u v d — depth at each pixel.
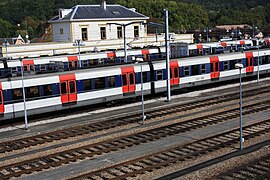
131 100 31.77
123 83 30.45
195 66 35.19
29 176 16.31
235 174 15.38
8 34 126.50
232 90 35.16
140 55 47.22
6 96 25.11
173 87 33.62
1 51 49.12
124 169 16.58
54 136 22.12
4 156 19.11
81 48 56.00
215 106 28.59
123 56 46.00
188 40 69.81
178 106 28.75
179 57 35.41
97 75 29.02
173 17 109.00
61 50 53.94
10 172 16.88
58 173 16.52
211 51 55.38
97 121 25.06
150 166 16.61
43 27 124.25
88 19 58.94
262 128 22.39
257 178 14.91
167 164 16.97
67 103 27.73
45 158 18.33
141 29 64.31
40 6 147.50
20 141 21.45
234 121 24.12
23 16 146.50
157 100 31.45
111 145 20.05
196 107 28.14
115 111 27.97
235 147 19.00
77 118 26.27
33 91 26.20
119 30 62.38
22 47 50.22
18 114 25.66
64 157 18.44
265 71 42.19
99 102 29.33
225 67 37.81
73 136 22.02
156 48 49.16
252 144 19.42
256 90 34.69
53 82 27.00
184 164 16.94
